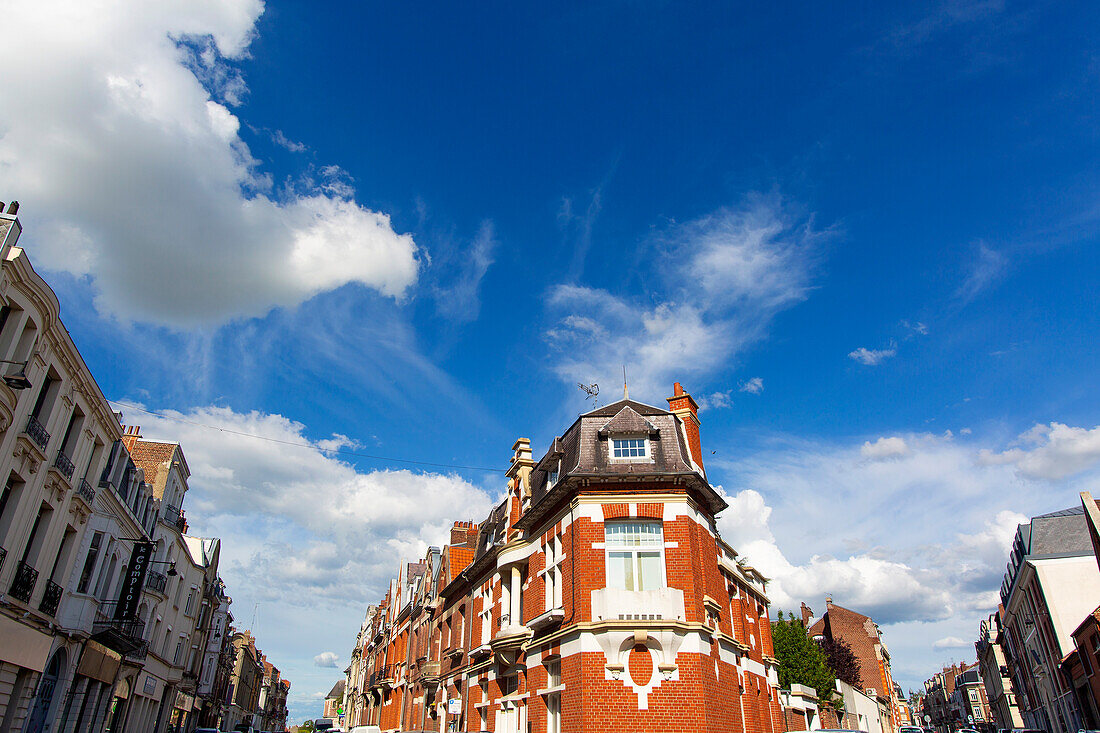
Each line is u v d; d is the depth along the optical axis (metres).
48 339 17.70
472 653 25.34
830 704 39.78
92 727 26.11
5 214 15.14
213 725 58.88
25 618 18.34
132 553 26.73
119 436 24.33
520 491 25.64
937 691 137.75
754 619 28.22
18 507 17.33
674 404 24.31
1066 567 41.09
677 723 16.92
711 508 22.34
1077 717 39.06
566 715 18.25
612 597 18.30
